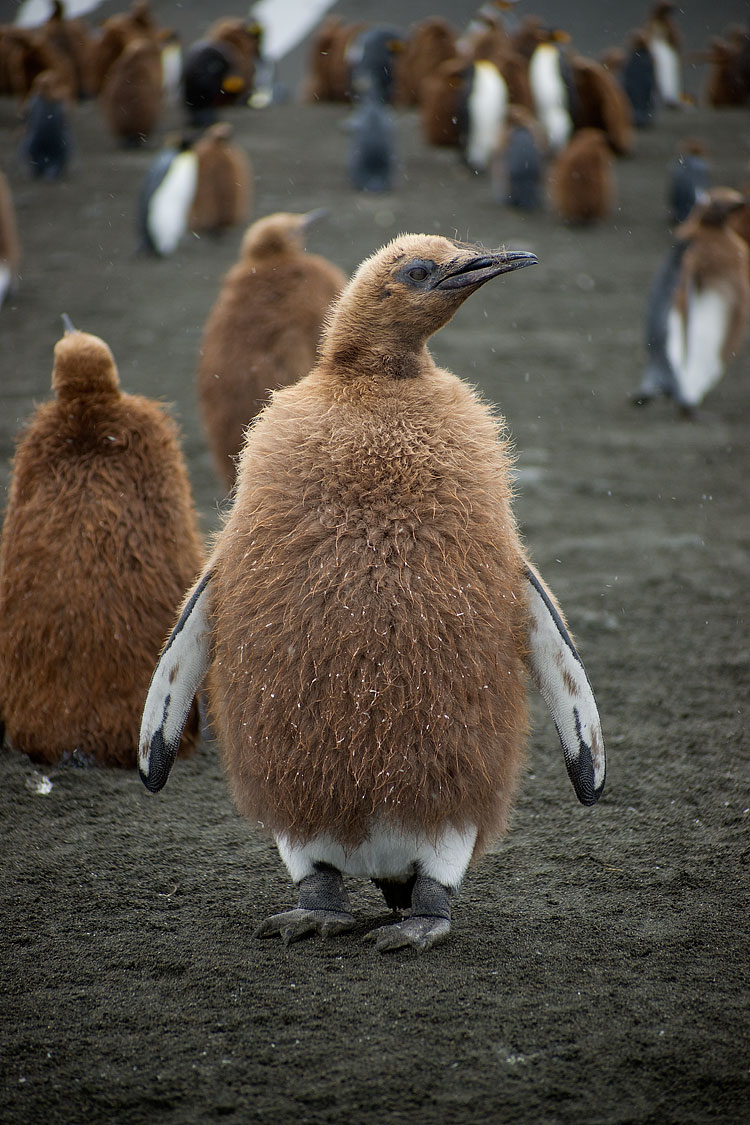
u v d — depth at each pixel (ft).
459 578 22.35
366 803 22.48
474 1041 21.06
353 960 23.61
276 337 41.96
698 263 70.79
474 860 24.72
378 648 21.81
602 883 27.04
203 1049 20.90
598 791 23.59
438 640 21.90
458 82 146.41
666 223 124.57
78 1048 20.94
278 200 126.62
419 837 22.81
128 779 31.53
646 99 169.27
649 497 59.67
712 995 22.56
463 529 22.63
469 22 257.14
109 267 106.01
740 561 50.90
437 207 125.80
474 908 25.91
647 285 104.12
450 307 23.72
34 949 24.11
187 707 24.27
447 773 22.30
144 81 147.84
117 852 28.25
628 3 270.26
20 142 146.92
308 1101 19.57
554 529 55.01
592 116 147.33
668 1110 19.36
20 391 73.46
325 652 21.83
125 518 29.32
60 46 183.11
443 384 24.23
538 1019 21.71
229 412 43.19
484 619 22.47
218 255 110.93
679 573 49.37
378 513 22.34
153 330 88.53
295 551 22.33
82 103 184.65
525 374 81.51
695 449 67.67
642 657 41.01
